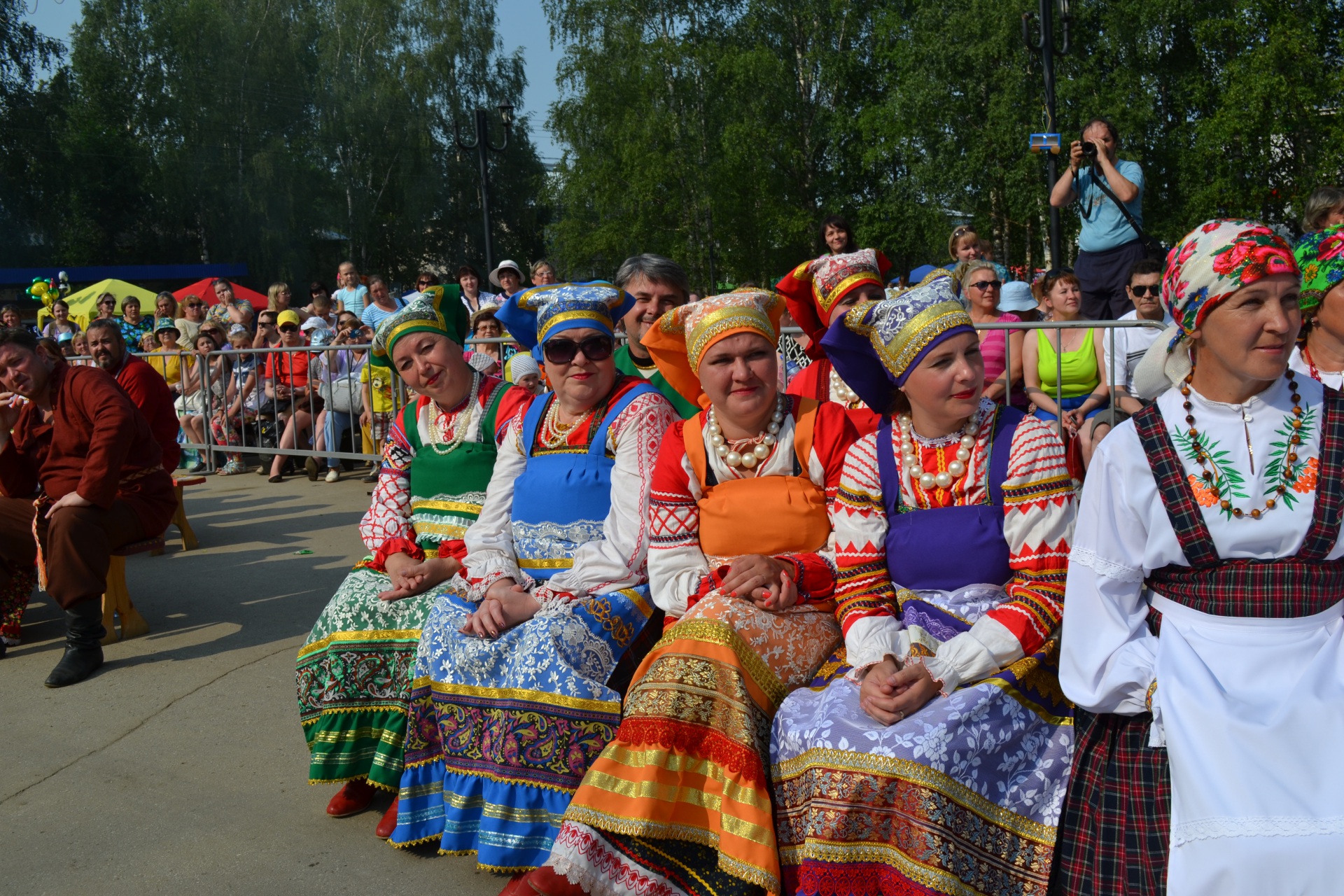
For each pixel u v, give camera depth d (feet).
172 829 10.98
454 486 11.69
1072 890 7.36
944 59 91.45
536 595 10.07
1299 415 6.98
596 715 9.29
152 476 16.97
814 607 9.16
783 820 8.07
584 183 106.22
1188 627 7.25
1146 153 87.51
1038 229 93.20
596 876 8.22
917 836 7.30
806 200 108.17
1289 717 6.48
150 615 18.61
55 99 127.85
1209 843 6.36
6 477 17.31
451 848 9.72
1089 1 89.25
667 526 9.65
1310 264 9.70
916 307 8.38
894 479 8.70
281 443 32.19
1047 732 7.93
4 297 112.57
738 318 9.12
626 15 104.83
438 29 124.88
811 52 105.19
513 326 11.37
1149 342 16.21
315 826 10.93
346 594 11.21
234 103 125.90
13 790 12.10
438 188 128.06
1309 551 6.83
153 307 70.08
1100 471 7.39
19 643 17.63
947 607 8.46
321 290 45.01
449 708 9.89
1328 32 85.05
